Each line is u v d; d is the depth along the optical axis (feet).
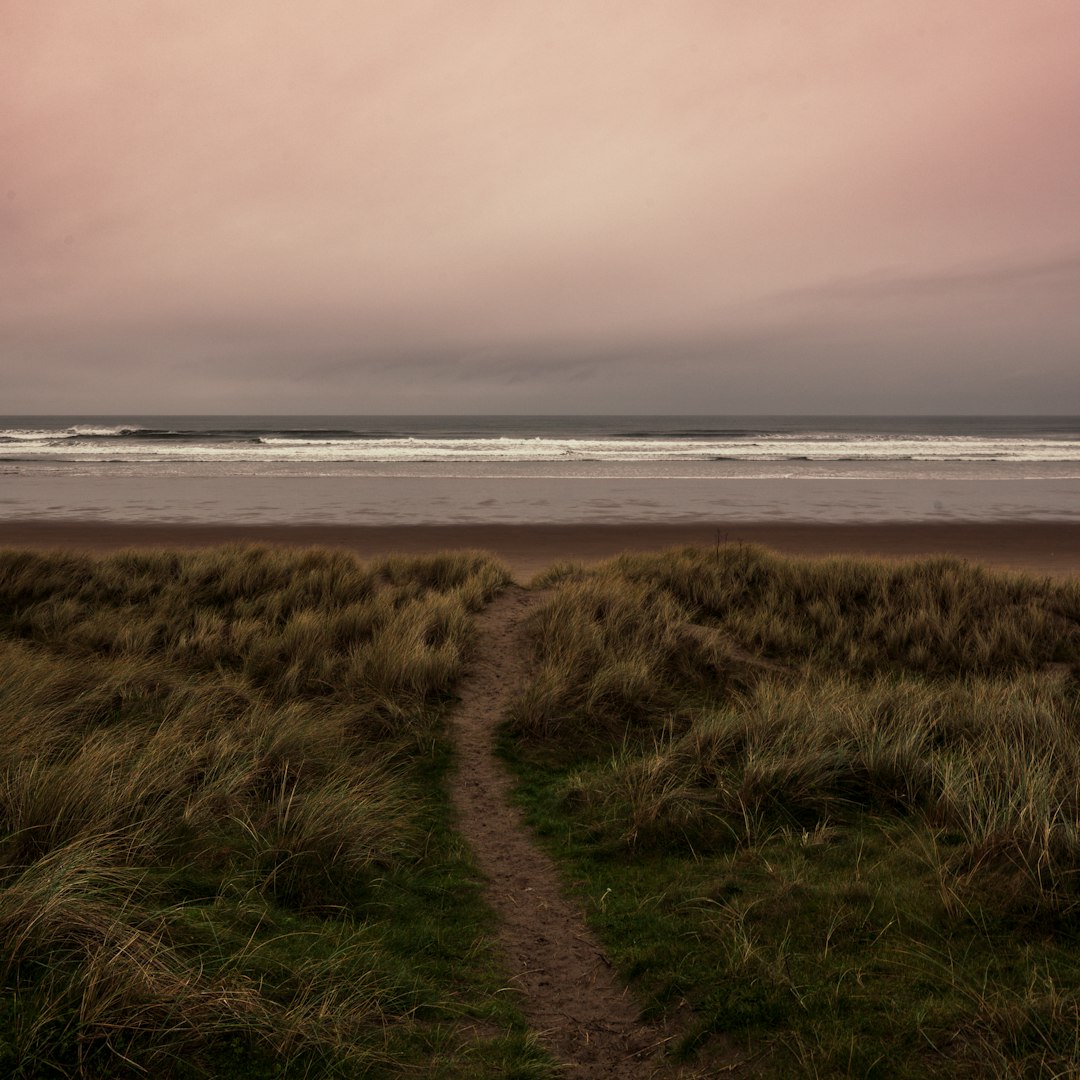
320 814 14.01
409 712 21.97
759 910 11.91
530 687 23.02
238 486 104.99
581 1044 9.47
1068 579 39.17
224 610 32.07
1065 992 9.48
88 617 29.89
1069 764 16.43
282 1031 8.55
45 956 8.84
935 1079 8.32
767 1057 8.87
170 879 11.54
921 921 11.30
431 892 13.10
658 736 21.36
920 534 67.77
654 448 196.95
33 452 167.63
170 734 17.12
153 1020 8.26
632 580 37.65
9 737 15.39
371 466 140.97
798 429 475.72
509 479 117.39
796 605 35.19
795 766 16.72
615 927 12.07
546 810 16.98
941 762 17.35
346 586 34.45
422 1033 9.23
